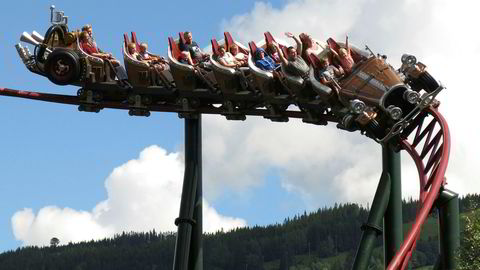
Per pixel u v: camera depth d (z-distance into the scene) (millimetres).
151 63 33562
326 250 165125
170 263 172500
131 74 33594
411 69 30406
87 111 34750
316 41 32000
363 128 30453
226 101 33375
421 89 30844
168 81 33875
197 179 33906
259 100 33219
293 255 165000
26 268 178875
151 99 34281
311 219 175875
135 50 33938
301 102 31719
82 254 179875
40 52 34000
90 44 34156
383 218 31828
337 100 30703
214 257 166750
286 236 169000
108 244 187500
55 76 33875
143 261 174375
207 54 33781
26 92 34875
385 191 30922
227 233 175375
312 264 160500
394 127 29312
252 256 165875
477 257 27422
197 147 34188
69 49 33875
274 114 32812
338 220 173000
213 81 33406
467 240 27828
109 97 34781
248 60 32125
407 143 30125
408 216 145125
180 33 34312
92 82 34000
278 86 32250
